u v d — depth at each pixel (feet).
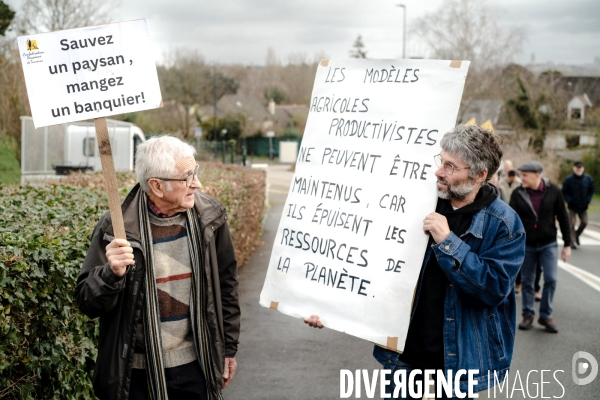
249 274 34.73
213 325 10.08
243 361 20.71
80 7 93.81
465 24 153.99
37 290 11.31
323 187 12.16
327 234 11.93
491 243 10.80
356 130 12.03
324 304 11.69
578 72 152.56
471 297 10.50
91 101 9.77
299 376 19.38
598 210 98.12
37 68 9.75
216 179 34.14
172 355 9.96
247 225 39.04
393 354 11.47
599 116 137.59
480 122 157.99
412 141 11.46
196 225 10.13
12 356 10.95
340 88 12.37
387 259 11.27
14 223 15.57
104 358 9.61
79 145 58.80
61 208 18.22
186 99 206.28
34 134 56.54
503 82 149.07
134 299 9.59
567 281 37.50
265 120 283.59
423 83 11.57
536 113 139.74
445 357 10.84
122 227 9.34
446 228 10.60
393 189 11.44
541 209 26.09
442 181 10.78
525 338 24.68
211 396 10.11
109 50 9.83
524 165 26.40
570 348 23.21
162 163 9.64
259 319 25.98
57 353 11.98
